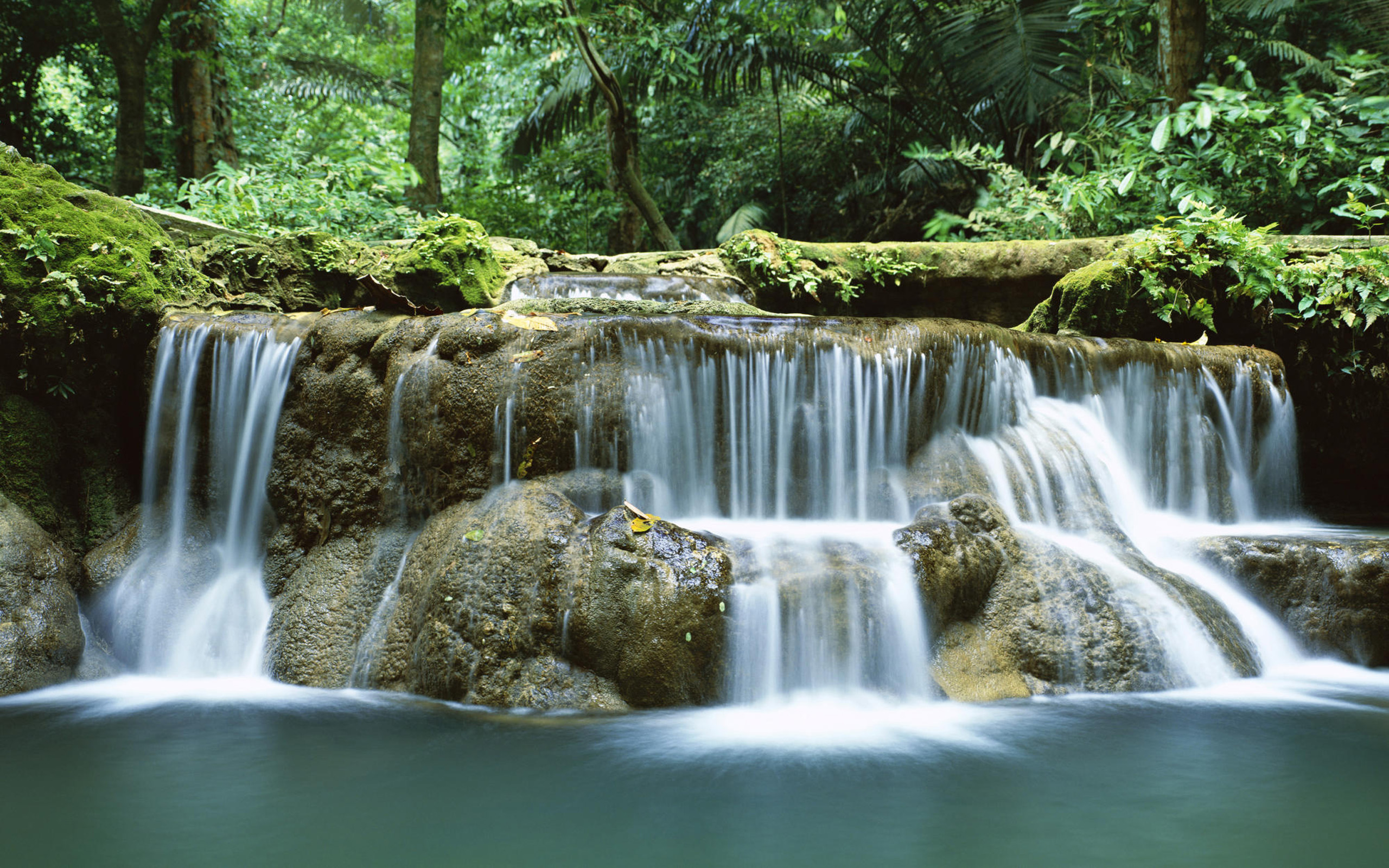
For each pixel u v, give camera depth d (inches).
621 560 155.6
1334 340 264.5
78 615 187.0
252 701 159.9
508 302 270.7
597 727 141.8
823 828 105.3
